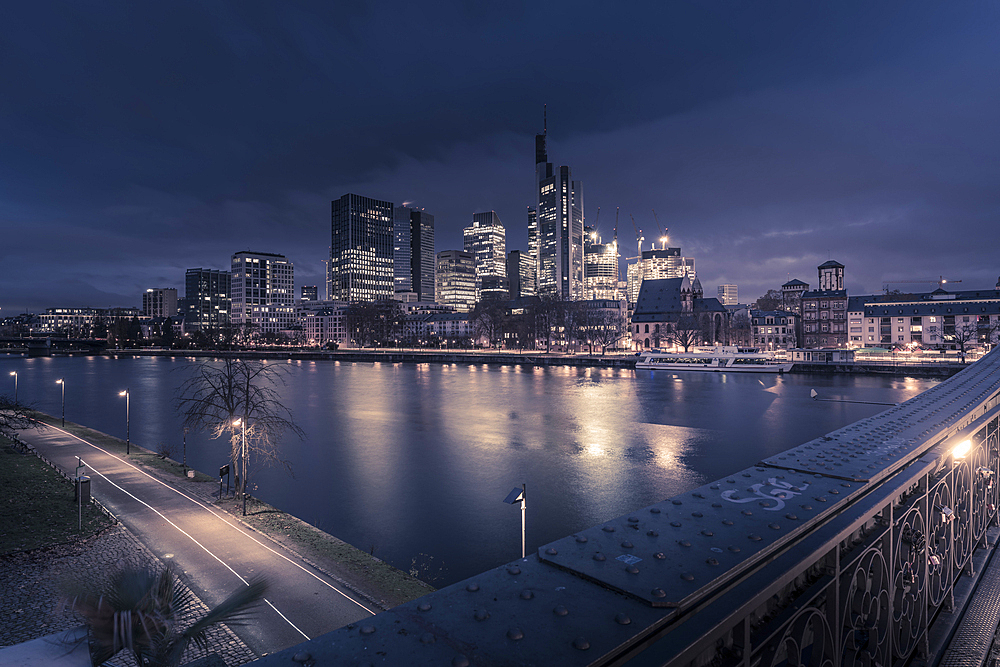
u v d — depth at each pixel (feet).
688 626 8.85
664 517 13.97
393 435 187.11
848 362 383.65
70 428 177.06
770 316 576.20
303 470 141.08
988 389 35.83
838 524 13.39
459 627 8.92
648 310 631.97
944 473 23.20
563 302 653.71
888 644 16.78
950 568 24.00
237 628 55.98
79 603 13.93
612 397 284.20
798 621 12.23
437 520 105.29
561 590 10.23
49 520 86.69
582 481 131.64
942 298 513.04
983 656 20.66
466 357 556.10
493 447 168.45
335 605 61.26
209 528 84.74
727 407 244.63
